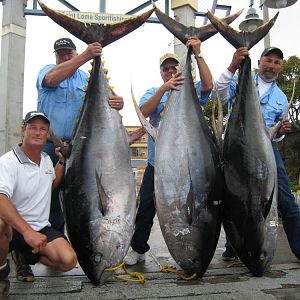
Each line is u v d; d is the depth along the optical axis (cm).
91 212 297
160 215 314
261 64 372
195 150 313
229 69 343
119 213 299
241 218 320
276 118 372
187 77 327
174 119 319
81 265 298
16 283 295
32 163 276
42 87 346
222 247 461
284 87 1261
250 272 329
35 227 275
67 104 355
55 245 268
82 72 377
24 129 280
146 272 335
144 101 371
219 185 322
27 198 273
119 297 266
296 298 264
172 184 309
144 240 362
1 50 605
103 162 304
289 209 355
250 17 585
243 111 330
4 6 609
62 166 320
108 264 294
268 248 317
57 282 298
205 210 310
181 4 597
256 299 262
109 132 311
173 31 342
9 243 254
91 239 295
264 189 318
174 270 332
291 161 1470
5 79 592
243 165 322
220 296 267
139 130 327
